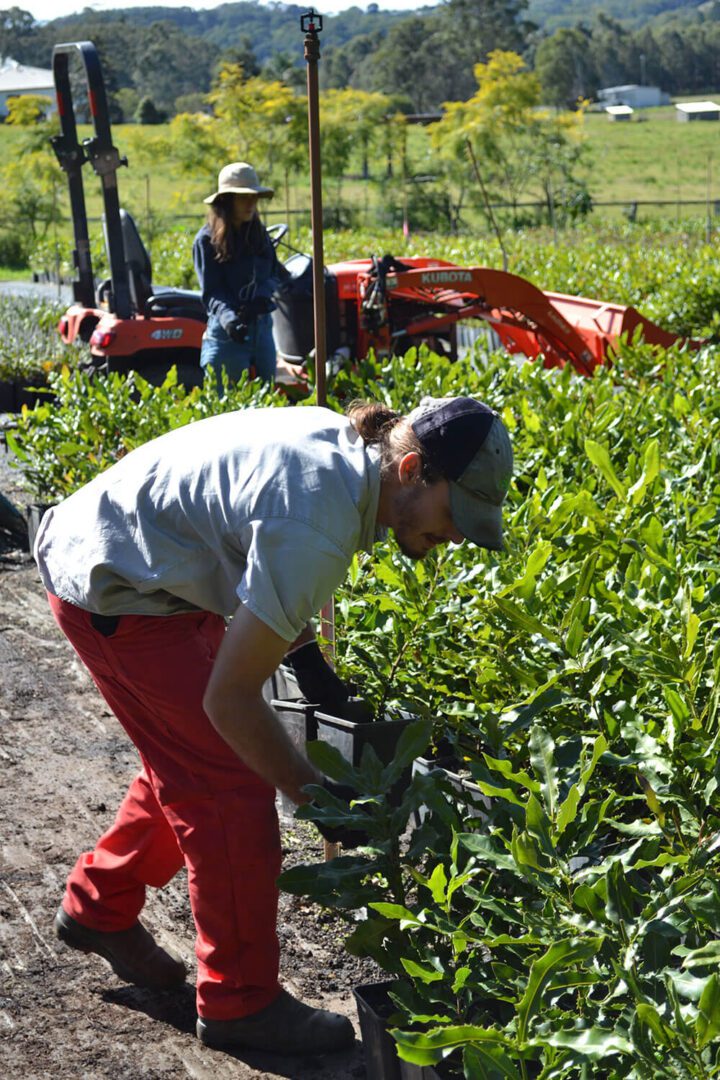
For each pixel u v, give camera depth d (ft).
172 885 11.70
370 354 20.99
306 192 172.65
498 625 9.96
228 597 8.32
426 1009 7.20
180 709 8.38
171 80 536.83
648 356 22.24
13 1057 9.08
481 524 7.62
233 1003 8.88
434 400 7.80
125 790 13.61
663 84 586.45
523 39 430.61
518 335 33.40
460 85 411.54
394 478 7.68
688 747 7.47
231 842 8.49
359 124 133.28
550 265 58.44
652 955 6.52
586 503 11.07
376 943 7.73
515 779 7.36
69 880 9.88
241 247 22.74
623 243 90.68
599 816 7.17
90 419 20.18
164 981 9.89
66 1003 9.80
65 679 17.04
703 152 262.47
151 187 174.40
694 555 10.88
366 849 7.63
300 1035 8.93
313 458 7.63
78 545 8.43
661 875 7.15
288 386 24.86
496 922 7.72
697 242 89.71
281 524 7.45
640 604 9.38
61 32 567.18
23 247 116.98
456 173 130.82
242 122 127.75
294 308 29.68
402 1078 7.64
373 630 11.27
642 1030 5.84
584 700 8.53
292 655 10.35
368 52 596.70
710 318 42.39
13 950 10.52
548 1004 6.51
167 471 8.15
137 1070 8.91
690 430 15.52
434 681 10.79
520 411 18.61
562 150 127.13
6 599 20.40
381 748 10.15
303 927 10.78
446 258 69.97
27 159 124.57
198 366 33.17
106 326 31.91
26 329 43.60
